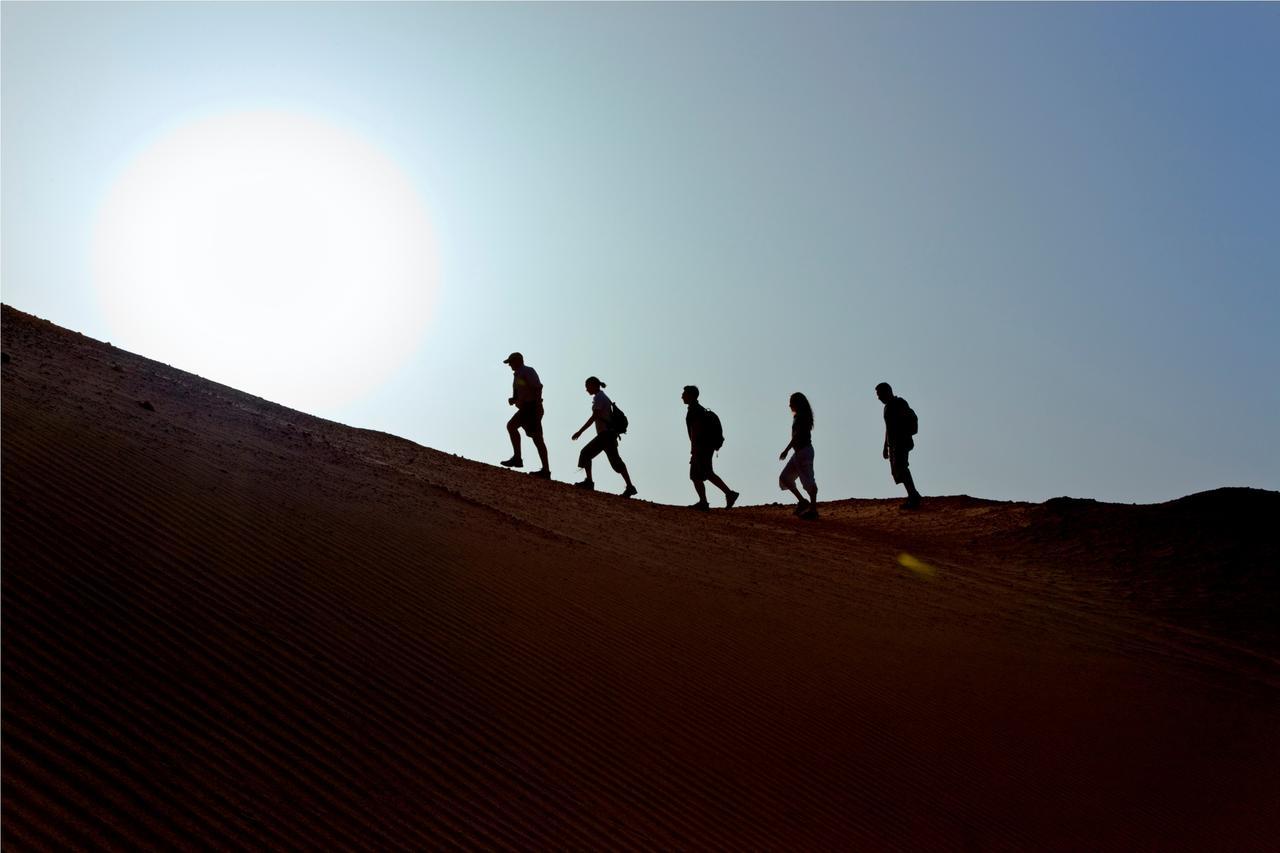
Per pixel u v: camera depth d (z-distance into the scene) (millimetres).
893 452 23438
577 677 8461
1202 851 8766
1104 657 13297
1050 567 18344
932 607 14188
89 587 6852
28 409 9609
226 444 11406
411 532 10438
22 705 5551
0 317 14305
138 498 8438
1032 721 10508
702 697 8922
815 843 7352
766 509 24562
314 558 8727
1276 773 10570
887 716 9727
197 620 7039
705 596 11836
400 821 5953
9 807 4828
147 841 5008
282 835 5449
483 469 19188
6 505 7406
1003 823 8438
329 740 6422
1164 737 10906
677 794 7367
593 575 11273
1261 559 18062
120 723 5758
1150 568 18141
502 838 6180
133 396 12297
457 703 7406
